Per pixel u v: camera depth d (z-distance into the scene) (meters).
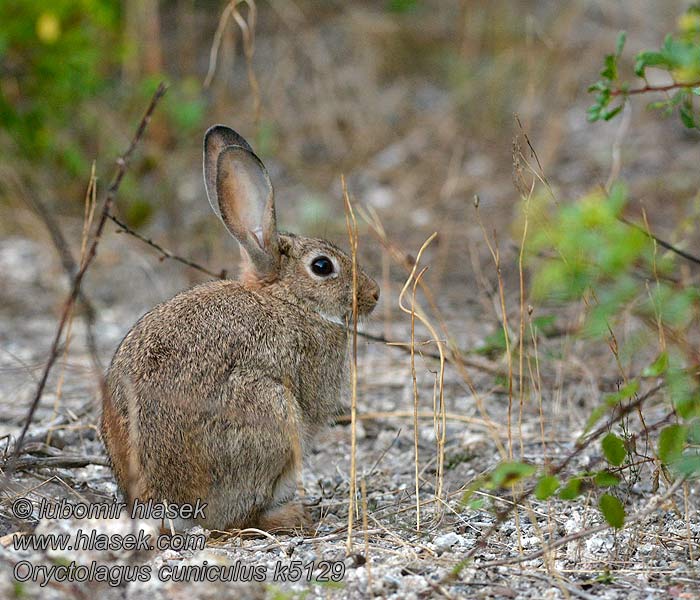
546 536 8.66
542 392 12.30
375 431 11.77
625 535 8.59
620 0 23.77
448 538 8.66
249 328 9.35
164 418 8.80
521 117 21.52
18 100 18.19
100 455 10.60
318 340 9.98
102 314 15.54
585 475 8.73
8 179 17.89
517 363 12.12
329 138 21.72
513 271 16.00
